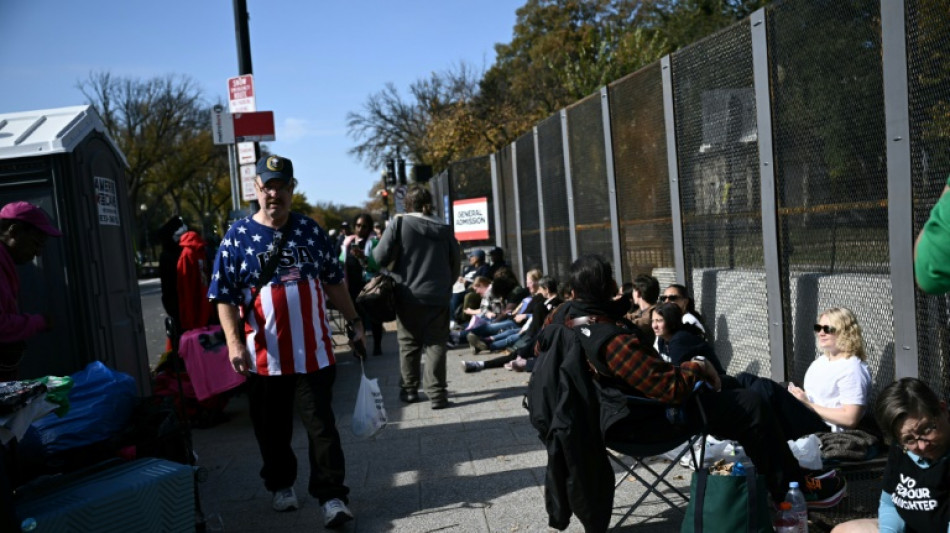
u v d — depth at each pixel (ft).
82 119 16.96
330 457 14.06
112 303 17.89
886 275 13.53
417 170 70.54
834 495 12.05
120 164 19.26
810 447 12.57
